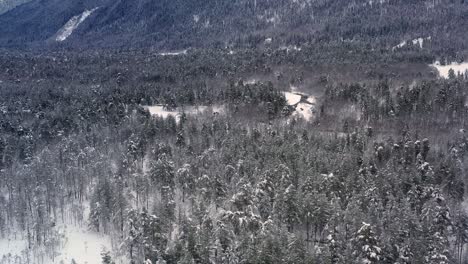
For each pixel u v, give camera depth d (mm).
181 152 145000
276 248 89812
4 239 125250
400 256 92812
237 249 94438
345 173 122562
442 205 111125
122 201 122250
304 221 106750
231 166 129750
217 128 168000
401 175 123062
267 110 193625
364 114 188250
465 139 155500
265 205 110812
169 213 114062
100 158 151375
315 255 90188
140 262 105688
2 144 159125
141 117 187875
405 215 101812
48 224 123438
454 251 108312
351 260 90000
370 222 98812
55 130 177125
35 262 113562
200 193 121625
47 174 141875
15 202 132375
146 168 151375
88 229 126500
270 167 122500
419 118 181500
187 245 97375
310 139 153125
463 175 134000
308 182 114062
